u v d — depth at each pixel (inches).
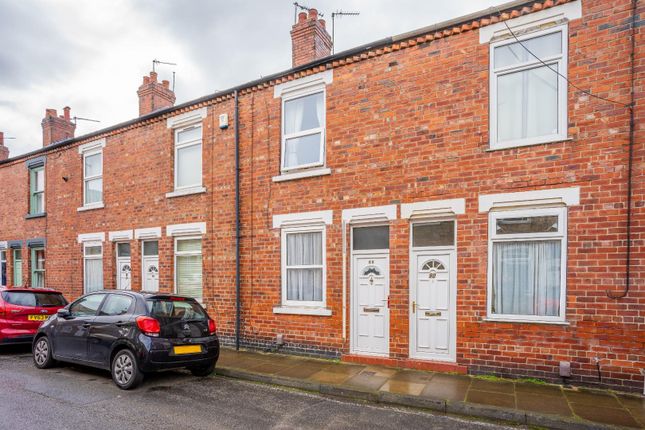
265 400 232.1
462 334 269.4
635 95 230.4
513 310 261.6
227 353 336.5
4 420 195.9
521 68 264.8
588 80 242.7
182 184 423.2
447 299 281.0
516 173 259.0
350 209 314.5
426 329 285.9
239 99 378.0
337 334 313.0
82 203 507.8
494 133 269.4
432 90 288.5
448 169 279.9
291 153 354.6
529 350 249.8
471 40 277.4
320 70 334.6
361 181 311.6
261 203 358.0
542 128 260.1
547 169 250.5
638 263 225.1
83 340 270.5
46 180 556.7
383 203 301.4
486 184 267.3
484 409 206.8
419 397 223.0
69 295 512.4
